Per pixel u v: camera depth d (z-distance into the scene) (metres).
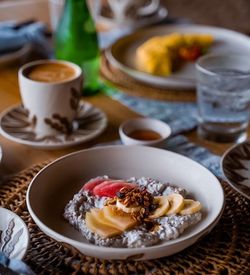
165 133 0.66
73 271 0.44
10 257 0.42
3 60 0.88
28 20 1.04
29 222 0.49
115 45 0.93
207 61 0.71
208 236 0.48
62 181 0.54
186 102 0.79
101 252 0.41
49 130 0.67
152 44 0.90
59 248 0.46
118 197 0.47
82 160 0.55
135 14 1.12
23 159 0.63
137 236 0.43
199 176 0.53
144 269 0.43
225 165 0.56
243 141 0.64
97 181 0.51
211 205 0.49
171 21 1.14
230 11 1.84
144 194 0.47
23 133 0.67
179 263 0.44
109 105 0.77
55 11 1.01
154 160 0.56
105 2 1.22
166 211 0.46
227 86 0.66
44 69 0.70
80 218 0.46
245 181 0.54
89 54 0.80
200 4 1.87
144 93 0.81
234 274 0.43
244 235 0.48
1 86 0.83
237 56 0.72
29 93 0.65
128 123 0.67
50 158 0.63
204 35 0.96
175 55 0.90
